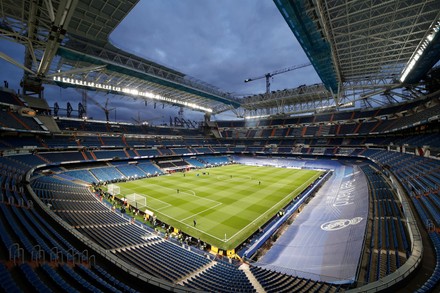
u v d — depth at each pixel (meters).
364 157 62.91
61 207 25.78
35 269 11.01
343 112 82.44
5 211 17.91
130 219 28.47
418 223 17.47
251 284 14.35
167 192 42.53
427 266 11.77
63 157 52.28
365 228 19.17
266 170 69.25
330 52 36.91
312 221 27.77
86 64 42.31
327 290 12.70
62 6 21.39
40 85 52.69
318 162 73.75
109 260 13.80
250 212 32.16
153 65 49.66
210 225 27.92
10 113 46.62
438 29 28.91
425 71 45.41
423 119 38.34
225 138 106.31
